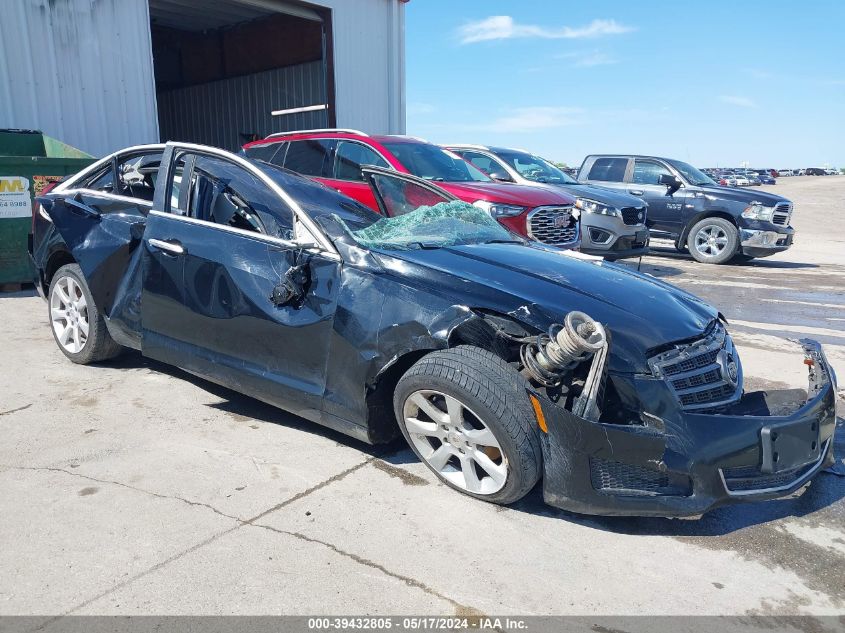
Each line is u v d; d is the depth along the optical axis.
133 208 4.24
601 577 2.50
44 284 4.86
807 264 12.16
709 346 2.99
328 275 3.25
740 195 11.45
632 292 3.24
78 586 2.32
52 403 3.99
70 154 8.16
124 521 2.74
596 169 13.08
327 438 3.63
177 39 18.08
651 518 2.96
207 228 3.75
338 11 13.37
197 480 3.11
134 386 4.32
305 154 7.97
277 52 15.70
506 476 2.80
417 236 3.66
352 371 3.12
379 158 7.36
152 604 2.24
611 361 2.73
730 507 3.09
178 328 3.86
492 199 7.00
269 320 3.40
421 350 3.03
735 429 2.65
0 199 7.01
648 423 2.66
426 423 3.05
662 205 12.19
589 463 2.65
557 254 3.90
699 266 11.57
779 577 2.55
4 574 2.38
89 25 9.67
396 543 2.65
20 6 8.93
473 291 2.97
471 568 2.51
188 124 19.09
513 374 2.80
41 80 9.23
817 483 3.36
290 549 2.58
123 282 4.14
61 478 3.08
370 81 14.38
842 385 4.89
